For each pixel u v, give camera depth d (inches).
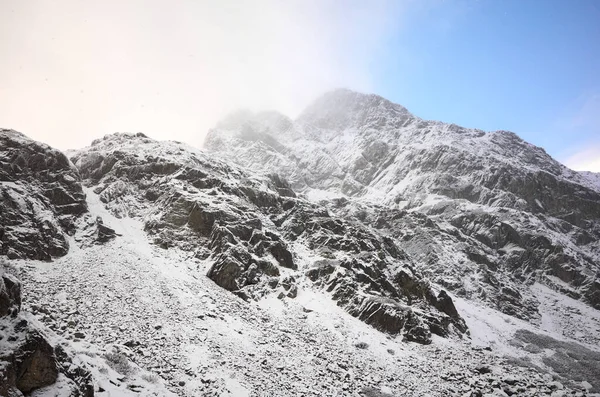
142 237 1565.0
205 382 799.1
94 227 1513.3
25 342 496.7
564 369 1694.1
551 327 2513.5
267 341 1109.1
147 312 1019.3
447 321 1766.7
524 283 3186.5
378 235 2353.6
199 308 1142.3
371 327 1454.2
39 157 1616.6
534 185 4347.9
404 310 1545.3
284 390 872.3
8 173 1470.2
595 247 3912.4
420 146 5300.2
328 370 1048.2
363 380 1051.3
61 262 1239.5
